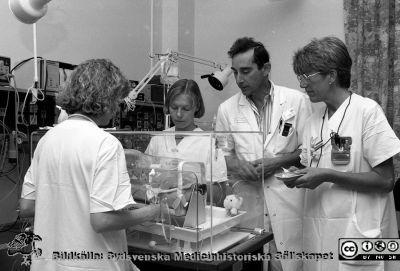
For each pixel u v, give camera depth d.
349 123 1.50
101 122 1.23
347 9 2.64
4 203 2.30
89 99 1.13
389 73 2.53
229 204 1.36
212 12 3.49
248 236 1.41
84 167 1.09
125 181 1.11
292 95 1.99
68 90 1.15
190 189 1.22
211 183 1.25
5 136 2.25
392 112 2.51
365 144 1.47
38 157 1.26
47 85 2.22
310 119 1.69
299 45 3.03
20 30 2.39
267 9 3.18
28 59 2.31
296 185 1.45
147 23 3.39
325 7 2.91
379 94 2.52
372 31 2.54
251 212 1.49
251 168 1.54
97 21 2.92
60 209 1.15
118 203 1.07
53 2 2.58
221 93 3.41
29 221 1.72
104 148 1.10
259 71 1.85
